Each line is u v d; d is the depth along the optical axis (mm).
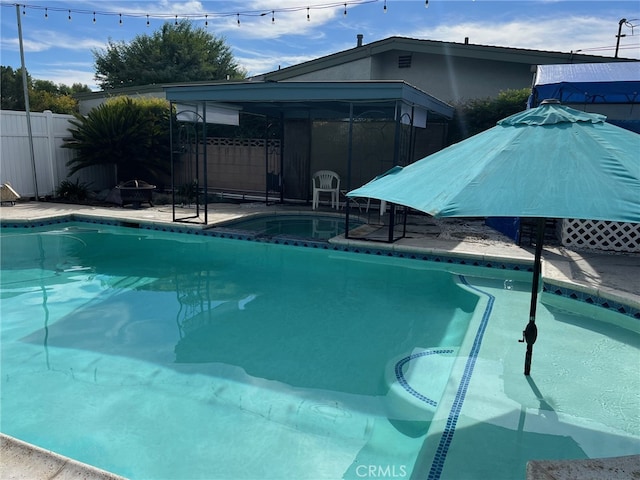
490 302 5727
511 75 12219
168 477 2635
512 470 2578
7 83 35375
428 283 6625
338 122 12586
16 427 3104
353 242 8055
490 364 3963
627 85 7332
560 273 6164
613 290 5367
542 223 3418
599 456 2717
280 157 13016
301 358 4234
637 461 1833
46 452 1972
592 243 7621
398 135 7660
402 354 4328
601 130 2668
